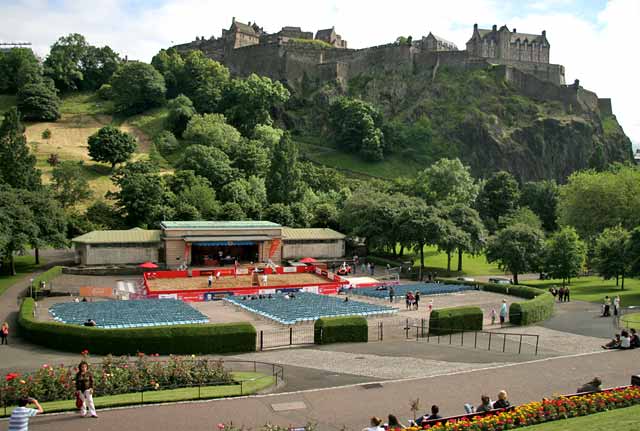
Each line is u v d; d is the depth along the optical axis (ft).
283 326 195.93
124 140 546.67
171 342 157.58
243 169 530.68
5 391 107.14
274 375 126.72
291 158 489.67
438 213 371.56
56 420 95.35
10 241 281.95
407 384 119.75
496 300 258.37
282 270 354.74
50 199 330.54
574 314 219.20
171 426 93.30
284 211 442.09
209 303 263.08
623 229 344.49
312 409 103.65
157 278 324.80
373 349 159.22
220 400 108.17
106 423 94.17
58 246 317.01
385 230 382.01
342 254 415.64
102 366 122.31
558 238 313.12
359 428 94.43
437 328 183.62
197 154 505.66
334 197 497.87
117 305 224.94
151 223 415.44
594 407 94.17
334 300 247.91
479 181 587.27
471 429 82.23
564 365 135.13
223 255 403.54
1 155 366.02
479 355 148.97
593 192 387.14
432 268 388.37
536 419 88.69
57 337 163.02
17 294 256.11
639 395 98.58
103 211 430.61
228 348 159.74
